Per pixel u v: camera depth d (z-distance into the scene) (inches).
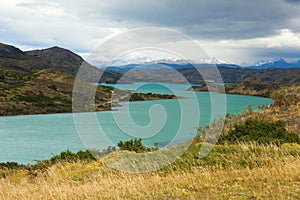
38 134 1820.9
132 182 280.7
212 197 222.1
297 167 281.1
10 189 323.9
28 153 1317.7
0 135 1828.2
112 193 253.8
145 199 232.2
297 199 204.7
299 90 865.5
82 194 263.3
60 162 419.8
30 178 397.4
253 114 745.6
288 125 660.1
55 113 2901.1
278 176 260.1
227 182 259.9
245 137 432.5
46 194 275.6
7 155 1284.4
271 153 344.5
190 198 225.6
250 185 244.4
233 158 329.1
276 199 206.5
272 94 908.6
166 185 264.2
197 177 283.1
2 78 4020.7
